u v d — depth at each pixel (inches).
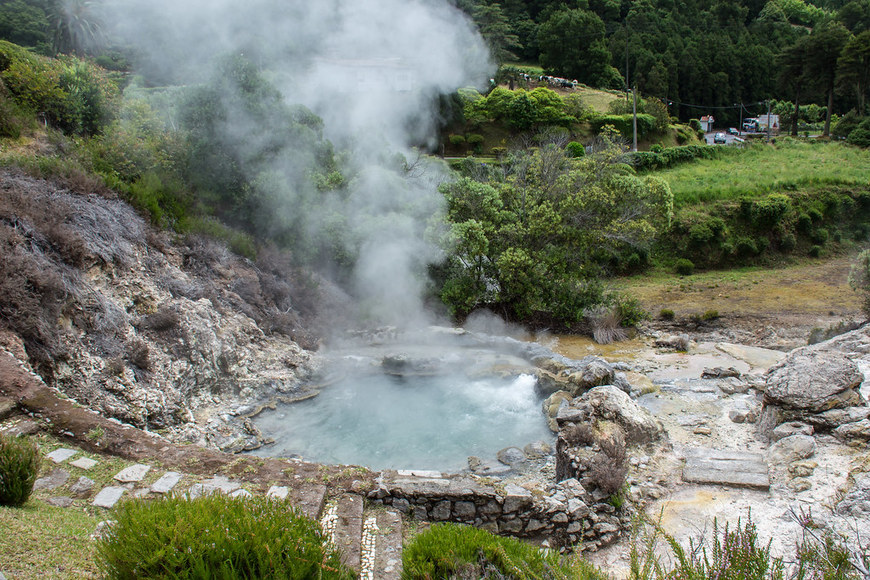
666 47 2719.0
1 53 674.8
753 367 634.2
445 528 239.5
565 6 2498.8
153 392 427.2
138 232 537.6
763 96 2792.8
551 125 1713.8
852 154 1721.2
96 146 618.5
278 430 467.2
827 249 1279.5
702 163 1727.4
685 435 443.5
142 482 287.1
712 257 1210.0
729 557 182.5
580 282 816.3
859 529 287.3
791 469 359.3
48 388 346.9
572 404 467.2
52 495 265.6
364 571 246.7
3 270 384.2
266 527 186.2
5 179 469.7
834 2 3570.4
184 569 169.5
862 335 538.6
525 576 207.8
